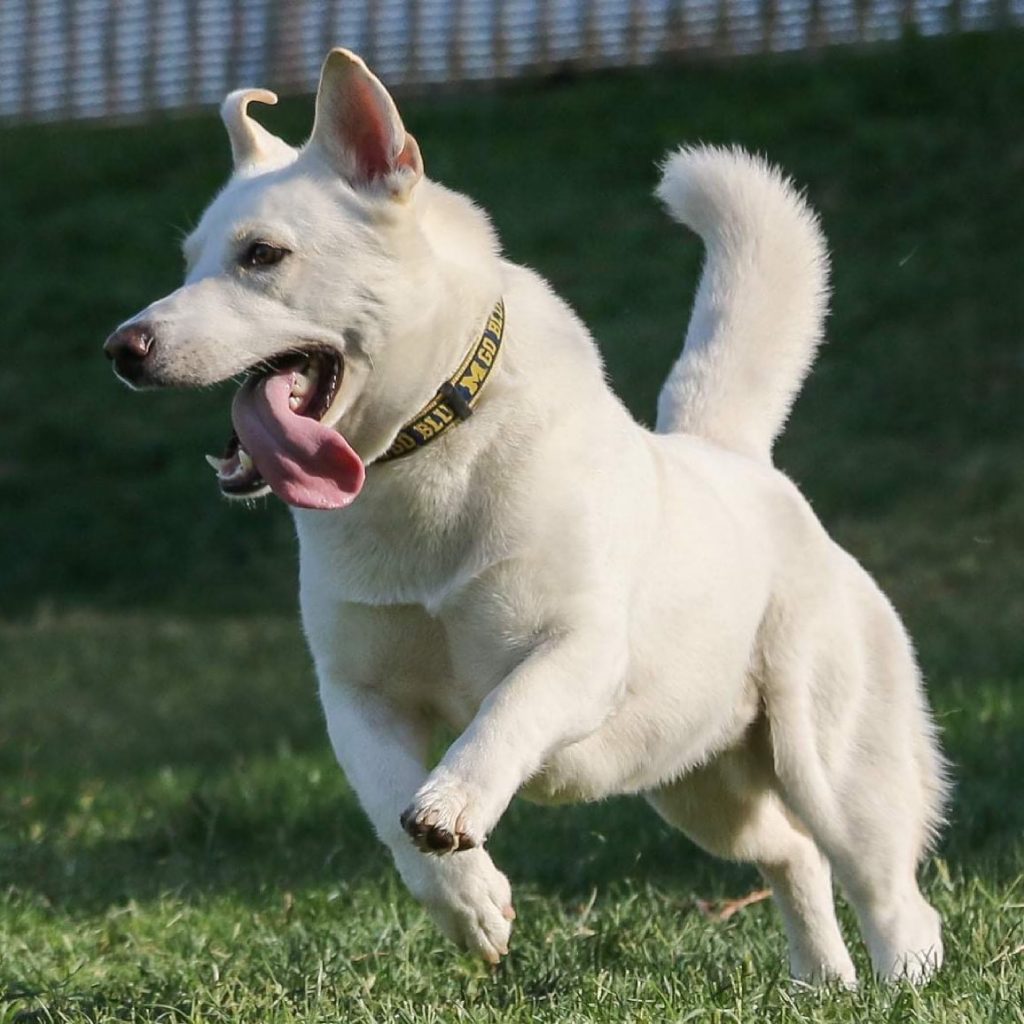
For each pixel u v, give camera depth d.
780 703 9.05
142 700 19.95
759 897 10.27
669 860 11.52
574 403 7.91
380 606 7.88
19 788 15.53
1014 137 29.59
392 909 10.03
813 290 10.06
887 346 26.02
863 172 29.62
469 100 35.00
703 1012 7.36
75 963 9.34
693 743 8.84
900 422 24.56
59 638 23.08
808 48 33.59
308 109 35.84
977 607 19.58
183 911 10.65
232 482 7.55
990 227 28.02
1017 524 21.84
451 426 7.71
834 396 25.25
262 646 22.03
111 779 16.17
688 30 34.53
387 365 7.68
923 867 10.70
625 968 8.66
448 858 7.64
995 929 8.96
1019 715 14.62
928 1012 7.20
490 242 8.09
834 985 8.05
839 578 9.30
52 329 31.45
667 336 26.84
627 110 33.22
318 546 7.93
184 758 17.33
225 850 12.78
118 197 35.00
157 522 26.30
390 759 7.88
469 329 7.77
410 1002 7.86
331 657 8.12
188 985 8.60
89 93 39.50
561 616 7.73
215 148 35.91
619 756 8.52
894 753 9.23
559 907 10.36
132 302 31.73
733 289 9.98
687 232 29.88
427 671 8.09
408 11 36.53
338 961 8.97
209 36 38.53
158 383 7.57
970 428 24.22
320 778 14.73
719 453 9.30
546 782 8.47
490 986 8.46
